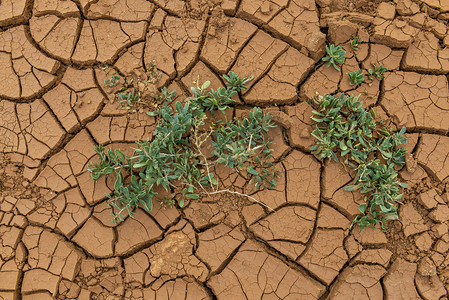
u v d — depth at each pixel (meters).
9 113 3.68
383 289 3.32
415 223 3.47
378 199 3.35
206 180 3.40
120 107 3.65
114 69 3.77
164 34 3.85
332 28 3.82
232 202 3.47
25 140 3.62
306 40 3.82
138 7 3.92
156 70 3.73
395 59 3.85
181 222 3.42
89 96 3.70
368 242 3.42
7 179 3.54
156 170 3.32
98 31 3.86
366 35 3.86
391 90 3.77
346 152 3.45
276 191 3.50
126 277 3.31
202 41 3.87
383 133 3.61
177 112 3.60
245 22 3.88
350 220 3.46
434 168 3.60
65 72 3.77
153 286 3.29
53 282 3.29
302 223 3.45
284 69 3.77
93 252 3.35
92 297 3.28
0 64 3.79
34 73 3.76
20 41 3.84
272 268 3.34
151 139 3.57
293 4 3.93
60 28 3.87
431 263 3.33
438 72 3.84
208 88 3.71
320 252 3.39
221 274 3.33
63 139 3.64
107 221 3.42
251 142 3.47
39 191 3.50
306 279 3.33
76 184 3.50
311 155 3.58
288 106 3.68
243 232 3.43
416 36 3.90
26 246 3.38
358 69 3.81
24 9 3.89
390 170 3.44
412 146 3.66
